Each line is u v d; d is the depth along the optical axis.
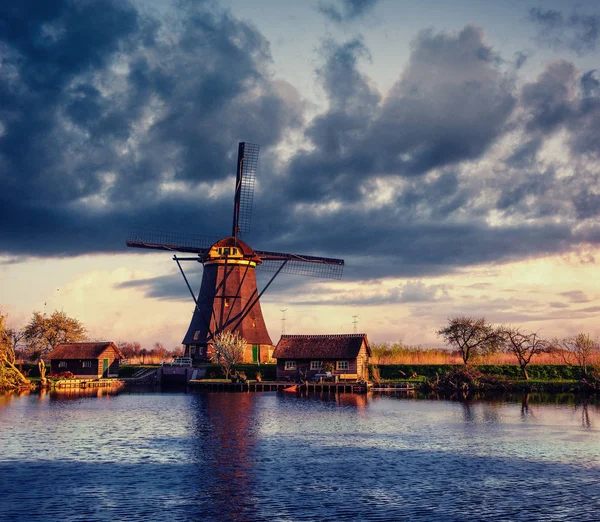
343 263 105.75
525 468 33.78
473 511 26.33
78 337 109.44
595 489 29.53
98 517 25.64
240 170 103.62
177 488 29.92
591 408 59.78
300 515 25.91
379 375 86.75
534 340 82.44
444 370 87.50
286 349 85.75
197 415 55.34
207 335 97.56
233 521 25.19
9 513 26.17
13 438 43.31
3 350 84.69
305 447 39.81
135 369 96.94
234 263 99.94
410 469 33.69
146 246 101.06
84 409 60.69
